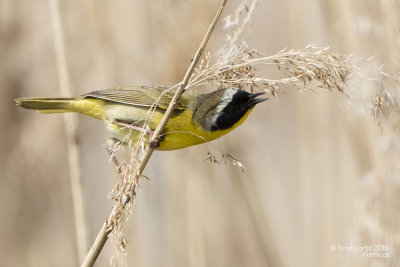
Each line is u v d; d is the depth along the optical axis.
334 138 10.71
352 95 6.14
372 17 7.96
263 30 11.86
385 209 7.06
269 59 6.24
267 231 11.22
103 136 11.92
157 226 11.25
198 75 6.49
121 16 11.03
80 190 9.20
